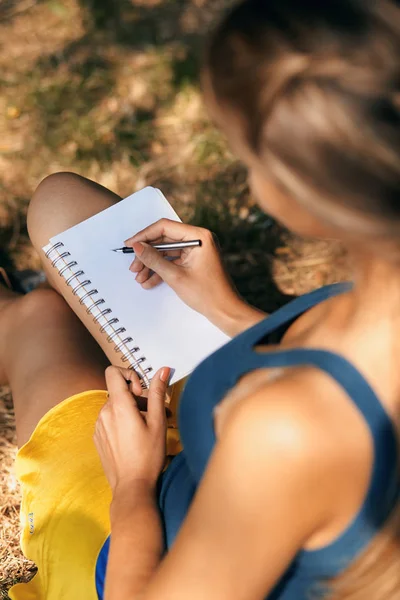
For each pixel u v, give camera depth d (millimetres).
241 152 869
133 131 3115
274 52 792
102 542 1478
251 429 918
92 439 1604
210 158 3023
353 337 938
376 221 797
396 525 972
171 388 1670
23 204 2873
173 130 3143
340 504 946
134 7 3746
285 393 916
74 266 1678
